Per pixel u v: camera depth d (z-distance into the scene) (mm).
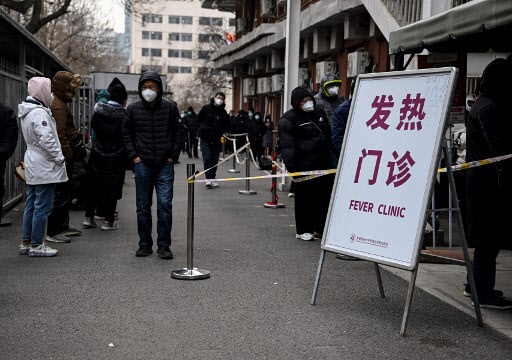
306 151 9008
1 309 5754
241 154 28047
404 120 5559
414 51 8008
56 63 18734
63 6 27656
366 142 5816
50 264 7516
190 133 28844
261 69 31031
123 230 9852
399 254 5316
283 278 7023
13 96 11789
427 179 5273
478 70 11922
